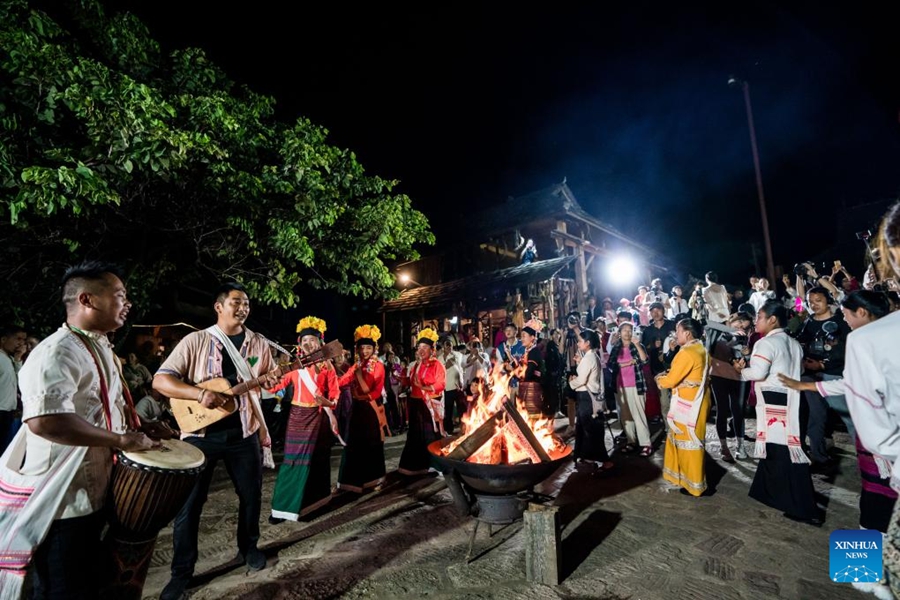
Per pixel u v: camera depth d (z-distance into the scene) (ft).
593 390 17.93
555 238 49.39
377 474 16.70
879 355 5.06
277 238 22.36
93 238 21.49
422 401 18.71
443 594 9.45
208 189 21.25
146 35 21.77
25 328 19.84
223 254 24.76
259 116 24.93
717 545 11.32
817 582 9.45
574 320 27.17
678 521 12.91
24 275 20.81
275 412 27.43
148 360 31.22
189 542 9.59
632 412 20.75
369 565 10.81
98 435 5.94
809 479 12.35
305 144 22.54
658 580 9.76
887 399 5.03
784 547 11.05
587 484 16.61
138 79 21.31
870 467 9.32
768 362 12.80
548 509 10.08
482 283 46.65
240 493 10.59
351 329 60.18
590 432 17.75
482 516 11.84
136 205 20.92
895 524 4.85
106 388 6.53
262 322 51.42
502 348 30.53
